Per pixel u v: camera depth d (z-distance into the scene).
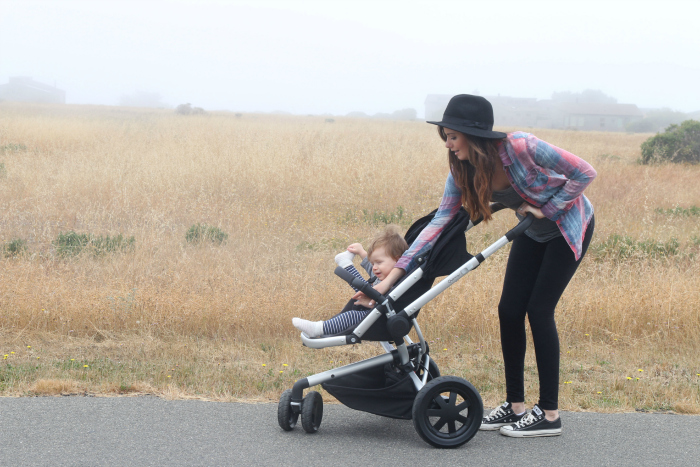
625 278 6.46
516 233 3.22
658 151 20.56
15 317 5.01
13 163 12.87
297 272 6.45
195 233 7.99
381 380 3.42
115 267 6.40
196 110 49.97
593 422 3.57
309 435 3.26
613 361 4.86
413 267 3.30
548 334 3.35
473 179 3.16
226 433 3.22
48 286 5.44
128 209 9.28
